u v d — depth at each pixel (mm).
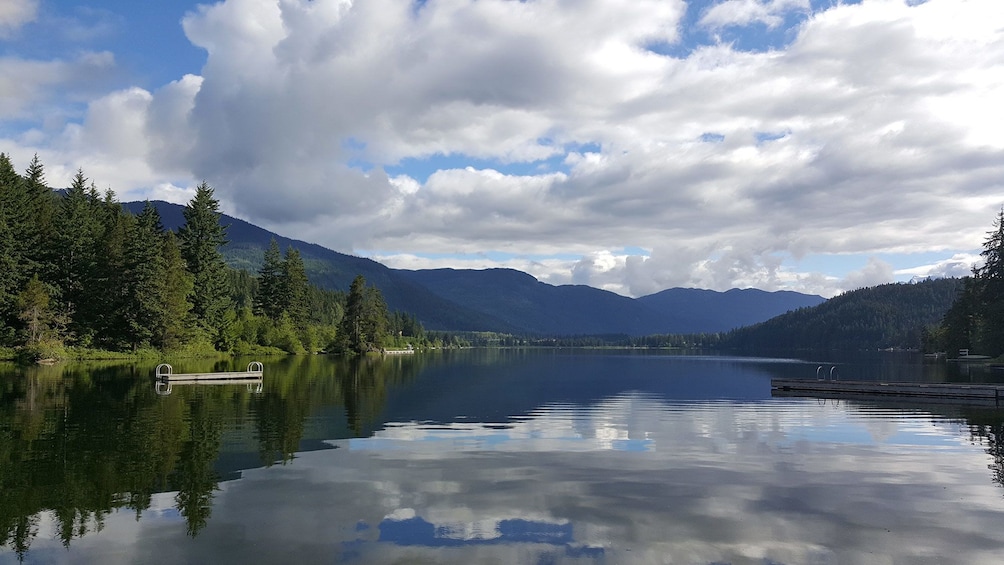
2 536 11062
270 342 107938
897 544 11000
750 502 13523
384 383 47656
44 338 65312
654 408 31781
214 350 90688
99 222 85938
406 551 10477
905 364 95062
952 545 10977
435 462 17422
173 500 13375
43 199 81500
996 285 86438
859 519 12383
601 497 13844
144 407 29172
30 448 18844
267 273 115000
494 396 38156
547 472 16281
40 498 13430
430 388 43938
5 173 71875
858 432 23469
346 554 10320
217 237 95625
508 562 10023
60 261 73562
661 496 13961
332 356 112125
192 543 10773
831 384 42688
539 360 122375
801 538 11273
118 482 14836
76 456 17734
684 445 20422
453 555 10320
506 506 13109
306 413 27938
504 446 20016
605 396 38844
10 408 28219
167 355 78875
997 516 12617
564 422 25938
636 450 19469
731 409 31484
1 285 64000
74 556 10156
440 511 12711
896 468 16969
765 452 19250
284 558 10117
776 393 41500
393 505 13125
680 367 88438
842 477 15875
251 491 14141
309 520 12055
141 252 74875
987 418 27828
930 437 22406
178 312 79500
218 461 17312
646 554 10430
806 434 22922
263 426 23719
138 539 10961
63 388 37531
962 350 104250
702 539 11172
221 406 30094
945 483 15289
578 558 10234
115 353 72375
